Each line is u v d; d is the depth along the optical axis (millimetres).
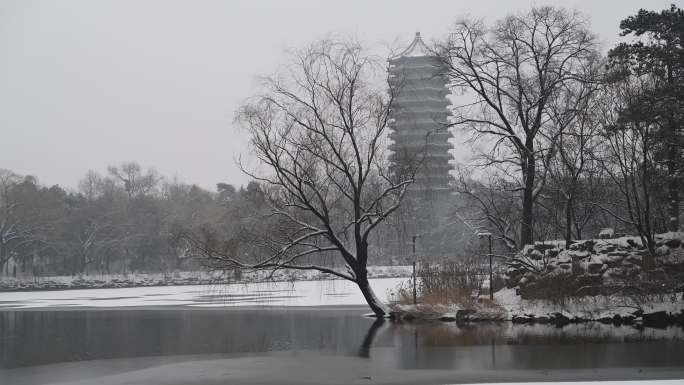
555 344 27188
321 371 23109
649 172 36188
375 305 38344
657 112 33219
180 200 119312
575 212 44938
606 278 33719
